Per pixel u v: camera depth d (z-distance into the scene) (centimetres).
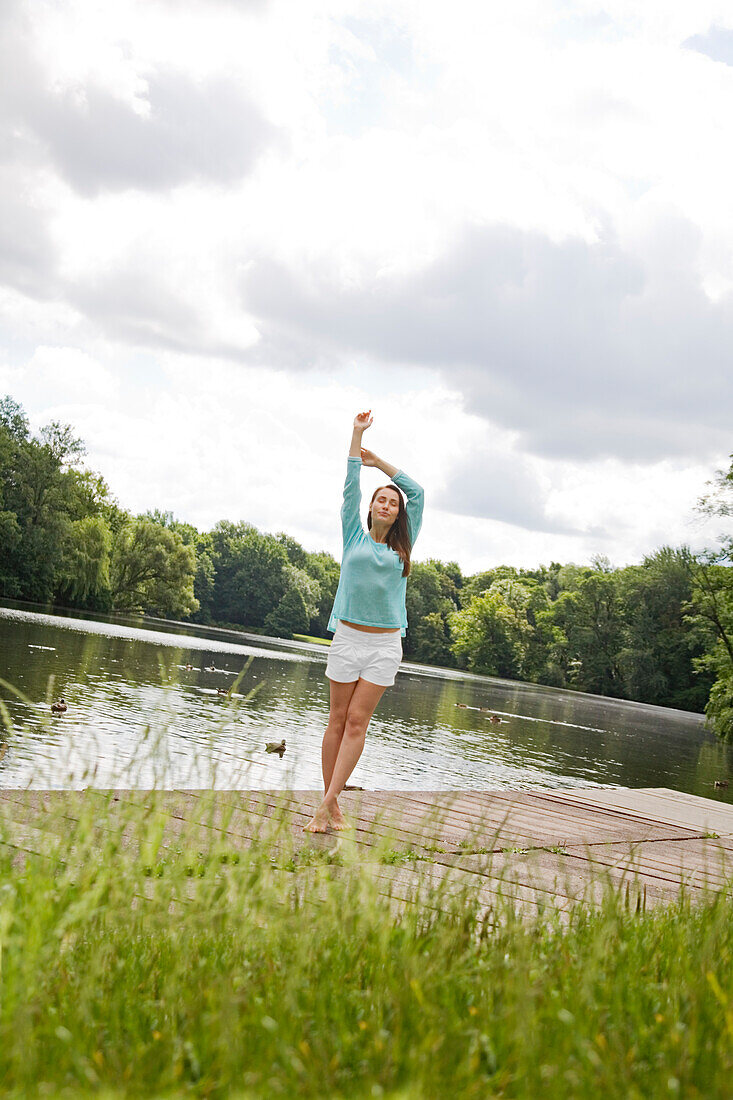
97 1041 163
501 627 8325
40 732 1032
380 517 470
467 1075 157
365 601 461
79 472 6131
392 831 305
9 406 6038
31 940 177
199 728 1324
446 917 234
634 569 7406
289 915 222
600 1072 157
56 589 5959
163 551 7412
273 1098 143
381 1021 176
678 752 2523
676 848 566
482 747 1844
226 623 11456
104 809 253
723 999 187
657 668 7075
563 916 332
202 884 223
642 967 230
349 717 456
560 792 769
